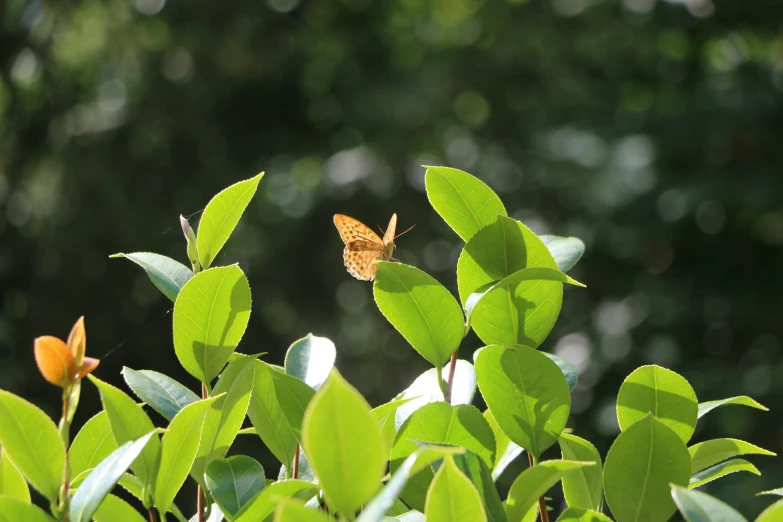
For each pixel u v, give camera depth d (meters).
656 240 10.91
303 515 0.97
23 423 1.33
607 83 13.27
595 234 11.41
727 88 11.35
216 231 1.82
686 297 10.90
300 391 1.65
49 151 13.48
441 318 1.67
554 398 1.60
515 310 1.71
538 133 13.20
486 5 14.09
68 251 12.55
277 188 13.89
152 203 13.20
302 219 13.52
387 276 1.66
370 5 14.77
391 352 13.17
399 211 13.48
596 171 12.03
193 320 1.65
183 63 13.80
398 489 0.91
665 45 12.96
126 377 1.72
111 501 1.58
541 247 1.70
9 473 1.44
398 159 13.80
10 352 12.29
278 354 13.15
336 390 0.96
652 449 1.49
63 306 12.45
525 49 13.74
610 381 10.77
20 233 12.91
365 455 0.97
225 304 1.65
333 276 13.34
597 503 1.66
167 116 13.59
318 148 14.62
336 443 0.96
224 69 13.84
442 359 1.68
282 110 14.46
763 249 10.91
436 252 13.31
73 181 12.98
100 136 13.45
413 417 1.51
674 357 10.67
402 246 13.30
